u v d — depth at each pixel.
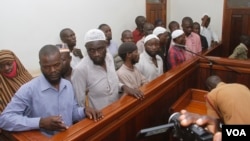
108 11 3.73
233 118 1.34
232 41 5.07
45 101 1.24
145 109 1.55
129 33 3.26
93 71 1.62
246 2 4.79
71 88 1.38
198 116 0.60
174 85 1.96
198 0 5.25
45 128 1.08
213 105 1.49
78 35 3.26
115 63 2.30
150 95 1.57
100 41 1.57
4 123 1.12
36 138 1.03
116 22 3.93
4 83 1.63
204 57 2.53
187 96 1.96
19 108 1.18
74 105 1.36
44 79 1.27
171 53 2.64
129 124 1.40
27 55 2.66
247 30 4.87
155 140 1.64
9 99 1.60
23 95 1.20
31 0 2.63
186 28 3.26
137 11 4.43
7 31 2.45
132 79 1.85
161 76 1.90
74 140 1.01
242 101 1.38
